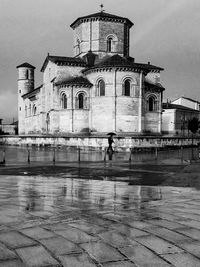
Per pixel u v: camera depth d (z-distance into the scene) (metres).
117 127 60.97
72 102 64.31
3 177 19.70
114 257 6.29
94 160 33.81
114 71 60.66
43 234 7.64
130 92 61.72
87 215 9.67
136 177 19.80
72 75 68.81
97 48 71.06
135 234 7.76
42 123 76.69
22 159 35.47
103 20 70.88
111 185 16.34
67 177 19.86
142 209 10.61
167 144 55.78
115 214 9.84
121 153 46.38
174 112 99.50
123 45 72.81
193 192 14.12
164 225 8.59
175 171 23.05
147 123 67.44
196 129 99.56
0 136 79.50
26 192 13.99
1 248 6.68
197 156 40.62
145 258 6.27
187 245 7.02
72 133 64.00
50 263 5.96
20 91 102.94
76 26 74.88
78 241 7.18
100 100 62.28
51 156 40.41
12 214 9.65
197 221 9.02
